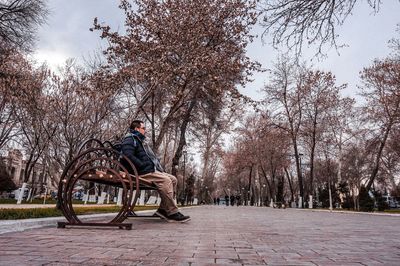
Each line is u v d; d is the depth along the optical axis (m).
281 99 36.41
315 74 35.03
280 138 38.81
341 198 43.91
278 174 61.22
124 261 2.55
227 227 6.02
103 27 14.62
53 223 5.56
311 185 35.22
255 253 3.11
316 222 8.48
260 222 7.90
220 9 15.94
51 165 13.77
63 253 2.84
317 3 5.65
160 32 14.65
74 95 11.02
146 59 14.22
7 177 46.34
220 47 16.14
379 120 29.05
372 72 28.73
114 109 14.73
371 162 35.72
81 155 5.42
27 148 29.28
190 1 15.09
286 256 2.98
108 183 6.07
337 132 37.38
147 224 6.27
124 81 13.78
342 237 4.71
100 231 4.71
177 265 2.47
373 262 2.74
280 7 5.84
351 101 35.34
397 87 27.20
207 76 14.70
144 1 15.37
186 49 14.35
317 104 34.97
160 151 39.28
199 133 30.84
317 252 3.24
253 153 48.94
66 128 10.36
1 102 21.47
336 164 49.91
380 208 28.91
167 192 6.59
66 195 5.19
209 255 2.94
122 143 6.12
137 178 5.39
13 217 5.48
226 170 72.81
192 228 5.57
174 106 17.06
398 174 43.31
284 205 38.34
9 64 17.17
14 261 2.46
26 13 14.27
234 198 69.75
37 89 16.64
